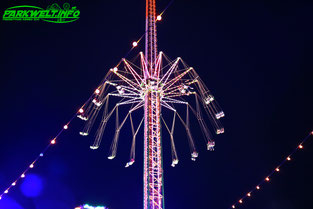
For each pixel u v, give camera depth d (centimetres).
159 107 2308
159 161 2164
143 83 2366
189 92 2470
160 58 2441
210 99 2434
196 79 2477
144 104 2367
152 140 2200
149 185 2086
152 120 2250
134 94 2434
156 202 2080
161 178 2128
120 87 2423
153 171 2131
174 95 2441
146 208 2056
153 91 2328
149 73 2372
